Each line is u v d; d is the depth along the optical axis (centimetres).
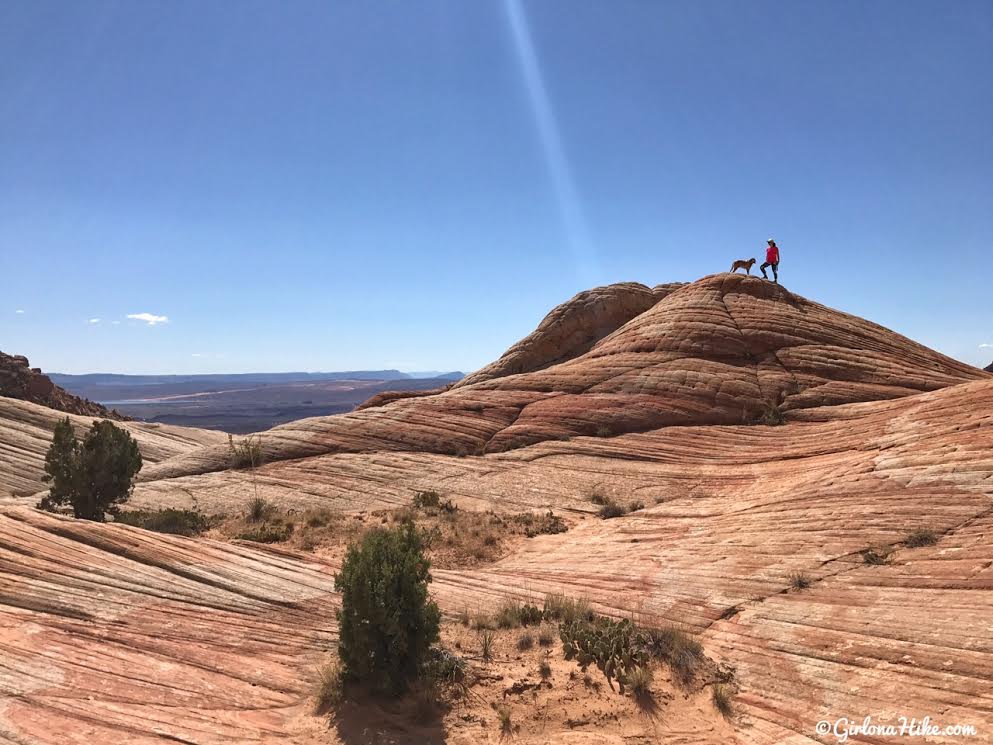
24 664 816
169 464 3023
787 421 2803
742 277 3866
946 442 1516
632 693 847
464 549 1762
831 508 1391
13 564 1071
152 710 759
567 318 4638
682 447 2623
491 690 849
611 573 1350
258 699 815
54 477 2239
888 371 3109
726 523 1573
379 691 833
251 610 1061
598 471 2475
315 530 1981
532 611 1105
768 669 882
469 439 2942
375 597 845
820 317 3603
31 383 6200
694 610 1092
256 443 3052
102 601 1012
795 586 1088
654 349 3488
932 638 831
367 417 3247
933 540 1096
